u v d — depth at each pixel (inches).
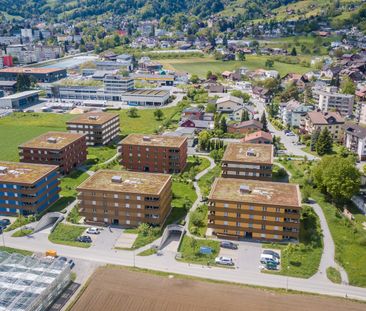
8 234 5201.8
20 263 4293.8
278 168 7544.3
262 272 4384.8
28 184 5546.3
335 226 5349.4
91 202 5433.1
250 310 3754.9
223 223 5103.3
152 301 3875.5
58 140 7613.2
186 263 4557.1
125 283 4146.2
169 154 7352.4
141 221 5359.3
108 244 4965.6
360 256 4675.2
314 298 3946.9
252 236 5088.6
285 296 3969.0
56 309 3831.2
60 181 6638.8
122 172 5994.1
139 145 7440.9
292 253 4680.1
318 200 6131.9
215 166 7760.8
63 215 5689.0
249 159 6407.5
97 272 4338.1
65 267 4180.6
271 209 4918.8
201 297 3939.5
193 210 5880.9
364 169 6914.4
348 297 3978.8
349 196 5856.3
